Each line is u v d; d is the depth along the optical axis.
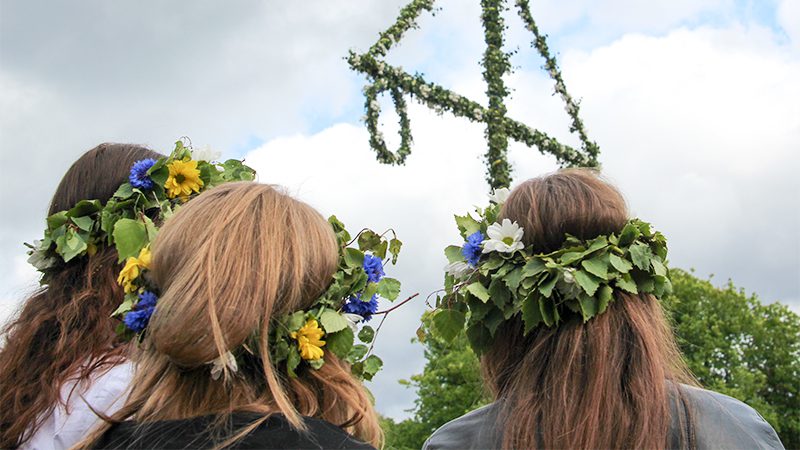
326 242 1.62
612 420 1.94
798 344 26.05
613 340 2.02
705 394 2.08
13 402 2.19
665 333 2.20
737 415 2.04
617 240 2.12
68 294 2.36
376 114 7.65
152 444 1.42
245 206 1.53
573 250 2.10
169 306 1.39
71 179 2.55
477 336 2.28
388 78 7.64
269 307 1.44
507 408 2.11
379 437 1.65
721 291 26.23
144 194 2.51
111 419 1.51
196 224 1.51
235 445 1.39
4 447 2.15
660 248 2.19
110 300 2.33
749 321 25.73
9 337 2.32
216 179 2.69
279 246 1.51
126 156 2.58
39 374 2.22
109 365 2.22
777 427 24.41
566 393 1.99
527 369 2.09
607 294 2.04
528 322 2.08
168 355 1.40
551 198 2.20
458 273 2.42
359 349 1.90
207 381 1.50
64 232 2.39
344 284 1.83
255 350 1.48
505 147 7.89
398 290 1.98
